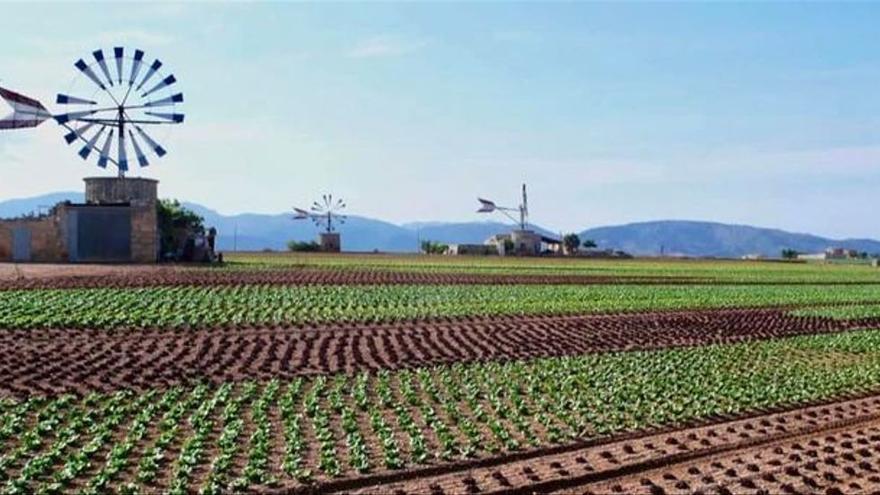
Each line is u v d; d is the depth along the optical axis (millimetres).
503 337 42594
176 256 96000
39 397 26953
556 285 73312
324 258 120062
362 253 150750
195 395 27797
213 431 24016
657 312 55438
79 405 26609
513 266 107062
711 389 31266
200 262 95000
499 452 22844
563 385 31297
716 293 70562
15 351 34375
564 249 174250
